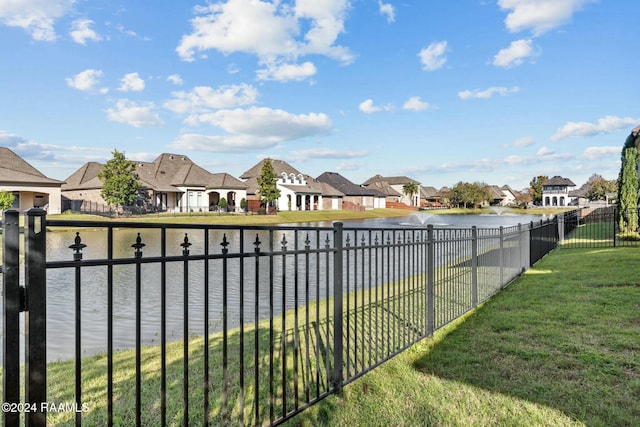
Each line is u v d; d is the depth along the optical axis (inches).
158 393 120.3
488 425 98.6
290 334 182.2
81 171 1665.8
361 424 99.3
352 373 129.6
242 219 1381.6
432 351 149.3
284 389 97.9
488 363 136.2
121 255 518.9
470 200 3004.4
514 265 290.2
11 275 52.8
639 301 203.2
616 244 458.6
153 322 242.2
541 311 197.3
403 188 3225.9
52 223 57.0
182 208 1636.3
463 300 205.9
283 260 99.3
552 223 467.2
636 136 597.6
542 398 111.3
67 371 145.3
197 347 171.9
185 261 76.2
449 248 195.5
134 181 1376.7
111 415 65.9
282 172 2021.4
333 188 2431.1
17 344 53.4
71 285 349.1
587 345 148.5
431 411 105.5
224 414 85.7
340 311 116.1
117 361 158.1
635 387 115.7
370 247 134.2
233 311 263.3
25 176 1238.3
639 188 561.9
